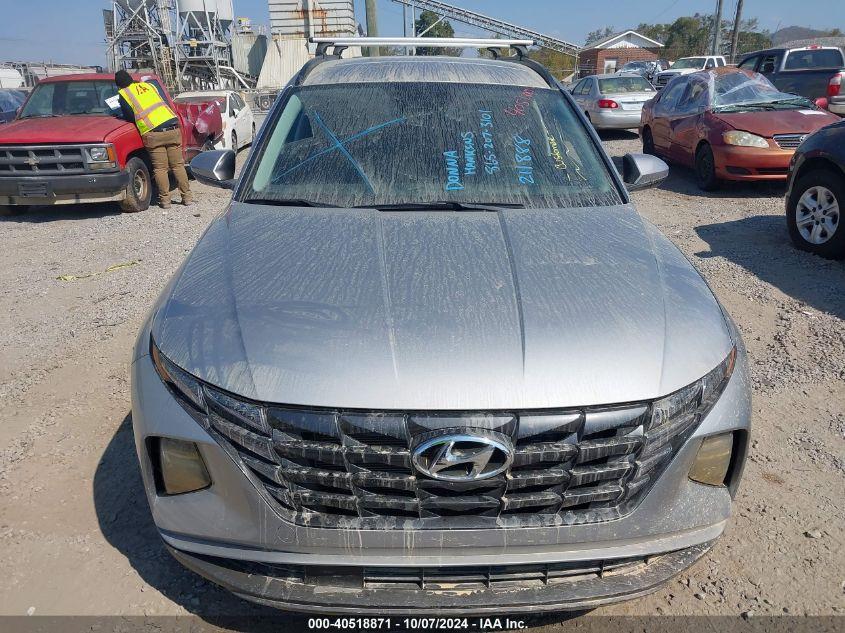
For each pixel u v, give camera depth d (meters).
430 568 1.90
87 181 8.55
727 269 5.72
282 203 2.88
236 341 1.99
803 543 2.65
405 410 1.81
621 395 1.87
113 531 2.73
